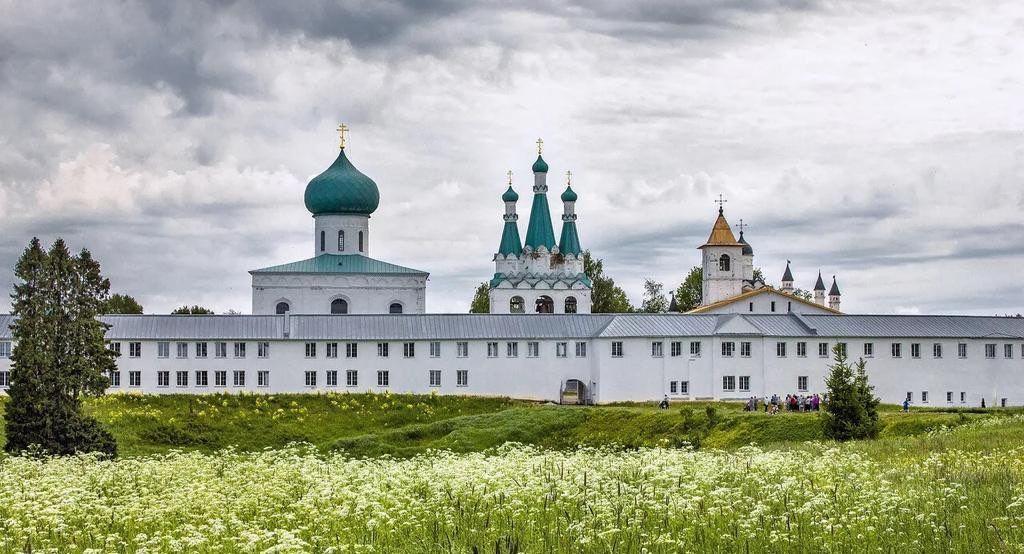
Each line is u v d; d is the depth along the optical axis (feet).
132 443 326.03
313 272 525.34
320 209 552.82
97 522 118.52
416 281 533.55
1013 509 110.42
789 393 449.06
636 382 438.40
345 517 113.19
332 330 436.76
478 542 100.68
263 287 523.29
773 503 115.55
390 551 101.24
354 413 377.71
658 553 97.76
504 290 557.74
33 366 268.62
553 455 156.15
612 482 124.16
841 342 456.04
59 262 277.23
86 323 276.62
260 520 118.01
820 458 148.25
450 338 438.40
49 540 108.88
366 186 554.46
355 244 554.46
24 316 272.51
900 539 101.45
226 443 341.00
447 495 120.67
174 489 135.95
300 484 139.23
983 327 478.18
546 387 442.91
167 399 378.32
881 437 258.57
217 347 428.56
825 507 110.63
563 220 580.30
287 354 431.02
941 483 125.18
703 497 113.60
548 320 452.76
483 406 395.55
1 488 139.23
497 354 441.68
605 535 99.71
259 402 378.32
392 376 435.12
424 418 377.50
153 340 424.87
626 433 324.60
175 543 101.81
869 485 123.44
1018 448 177.78
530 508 112.98
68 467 165.89
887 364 459.73
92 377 274.98
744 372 447.01
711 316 457.27
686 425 316.19
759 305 533.55
